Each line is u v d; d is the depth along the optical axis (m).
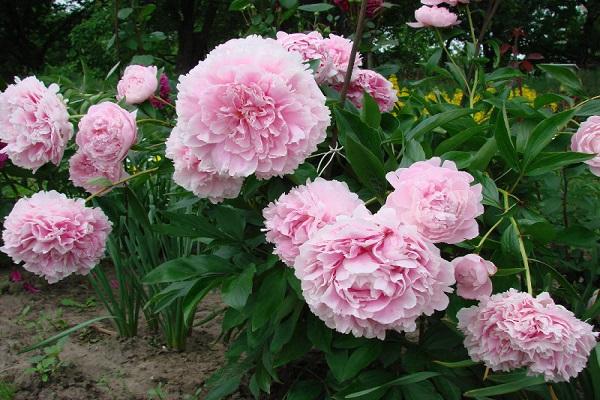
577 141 1.77
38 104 1.80
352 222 1.18
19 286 3.11
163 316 2.42
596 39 13.86
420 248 1.17
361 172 1.49
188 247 2.36
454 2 2.57
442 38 2.65
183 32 12.33
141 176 1.82
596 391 1.51
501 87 2.73
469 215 1.26
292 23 3.87
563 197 2.08
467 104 2.59
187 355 2.37
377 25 2.81
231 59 1.35
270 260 1.50
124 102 2.14
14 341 2.52
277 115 1.32
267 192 1.69
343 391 1.52
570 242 1.69
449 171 1.27
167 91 2.40
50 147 1.80
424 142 1.75
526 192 2.05
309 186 1.37
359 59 2.12
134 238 2.58
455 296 1.54
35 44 14.81
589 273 2.14
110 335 2.54
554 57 14.40
